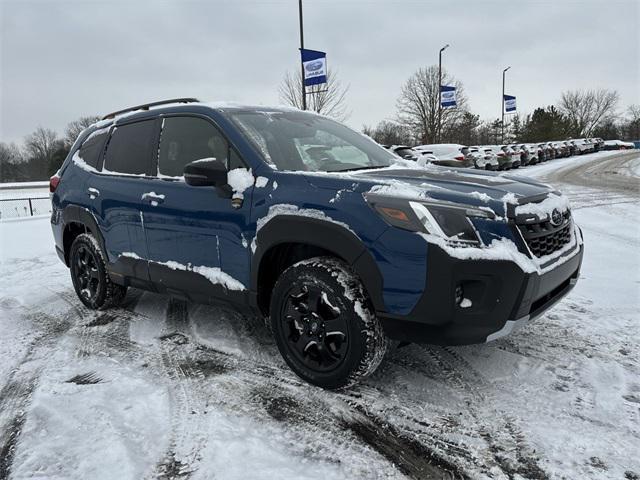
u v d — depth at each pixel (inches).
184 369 117.8
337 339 102.1
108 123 163.9
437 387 104.7
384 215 92.0
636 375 107.3
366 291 97.1
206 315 157.5
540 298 97.0
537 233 94.9
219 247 118.0
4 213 776.9
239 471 78.9
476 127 1998.0
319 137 135.7
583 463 78.9
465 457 81.7
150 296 181.9
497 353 120.0
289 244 109.0
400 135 1695.4
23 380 115.7
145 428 92.1
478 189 97.7
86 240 161.5
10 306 178.7
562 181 663.1
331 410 97.2
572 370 110.3
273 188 108.0
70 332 147.3
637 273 189.0
